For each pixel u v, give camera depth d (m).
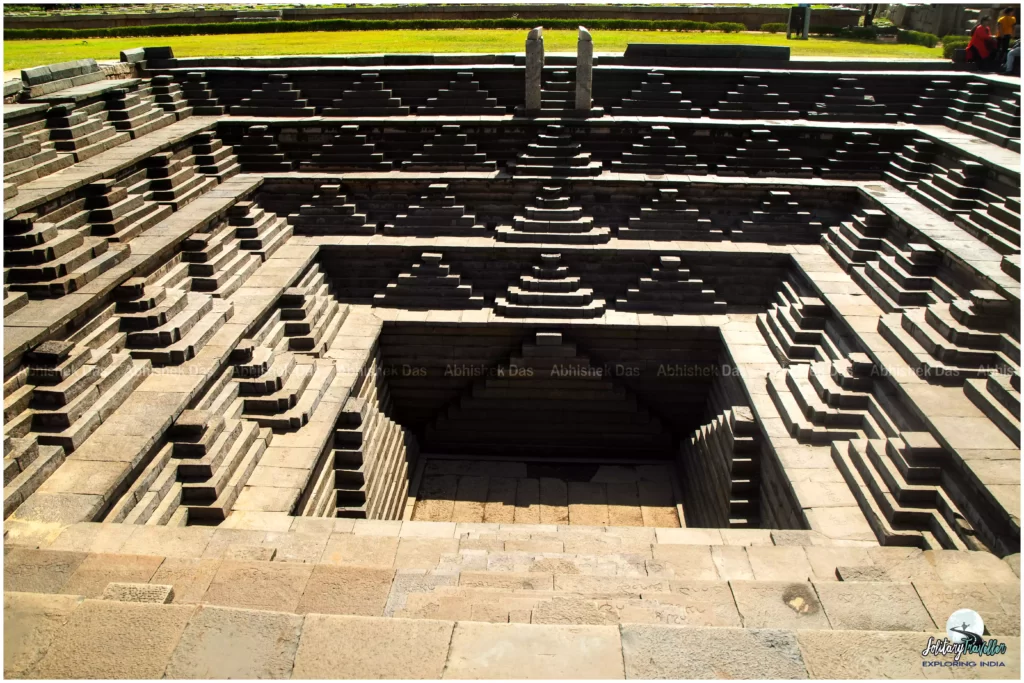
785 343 18.48
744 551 11.90
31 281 14.49
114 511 11.89
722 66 25.44
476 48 30.14
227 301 17.53
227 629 7.61
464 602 9.05
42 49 31.03
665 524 18.70
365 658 7.34
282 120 23.56
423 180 22.33
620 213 22.48
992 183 19.19
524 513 18.97
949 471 12.78
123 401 13.77
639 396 21.30
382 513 17.28
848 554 11.59
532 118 23.41
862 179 22.97
